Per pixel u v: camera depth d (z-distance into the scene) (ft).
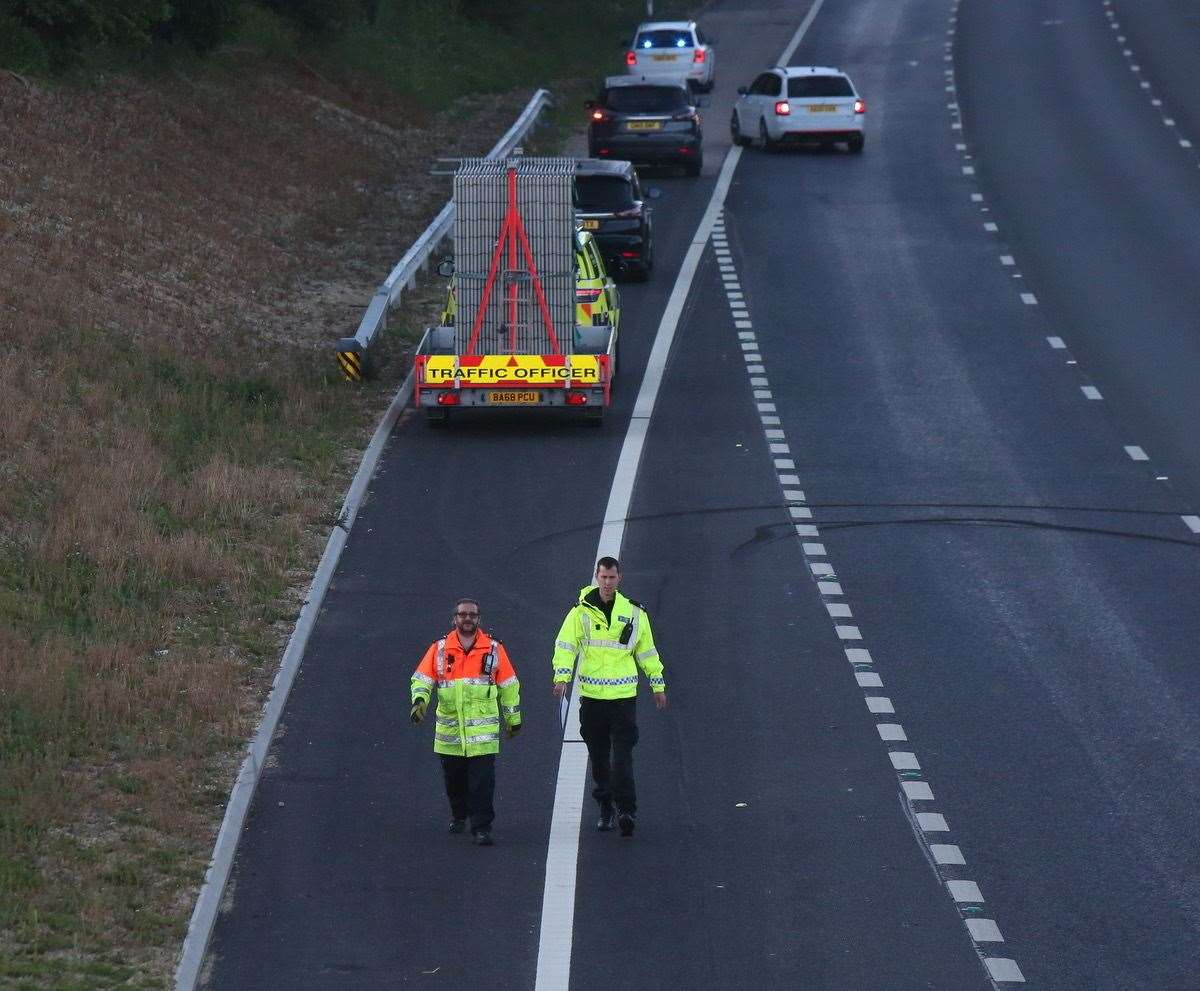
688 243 333.62
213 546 164.35
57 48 329.11
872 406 230.48
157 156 316.81
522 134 423.64
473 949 100.53
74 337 217.36
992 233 338.95
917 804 120.26
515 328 221.05
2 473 172.55
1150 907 105.29
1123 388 237.45
